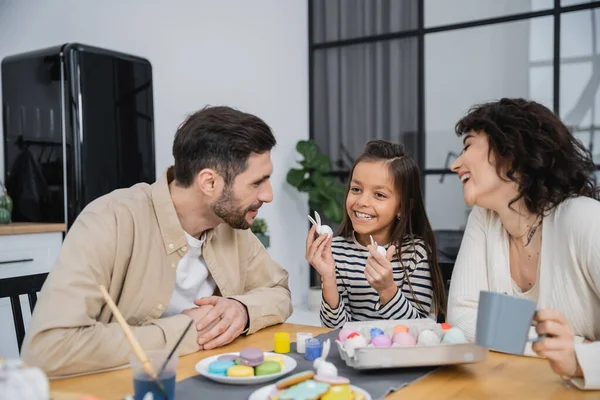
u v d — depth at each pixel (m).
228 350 1.15
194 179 1.17
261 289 1.42
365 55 4.71
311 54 4.91
